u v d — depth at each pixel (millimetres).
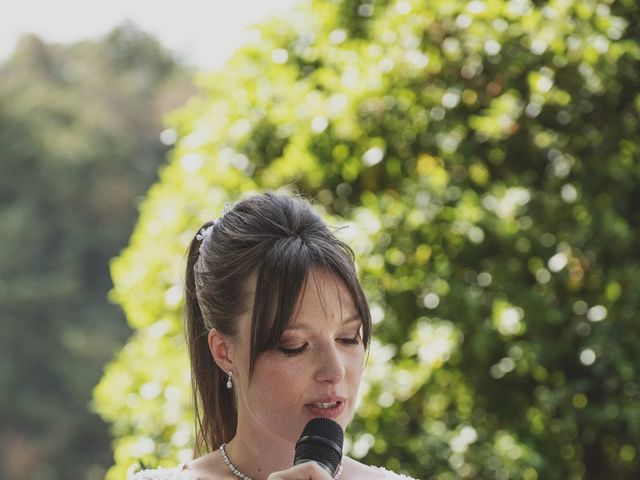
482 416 9570
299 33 10461
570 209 9172
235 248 4172
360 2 10297
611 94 8914
